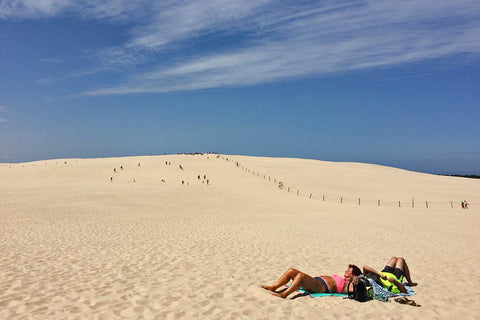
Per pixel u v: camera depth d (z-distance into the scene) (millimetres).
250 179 64062
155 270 8867
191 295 6805
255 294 6930
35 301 6336
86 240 13367
